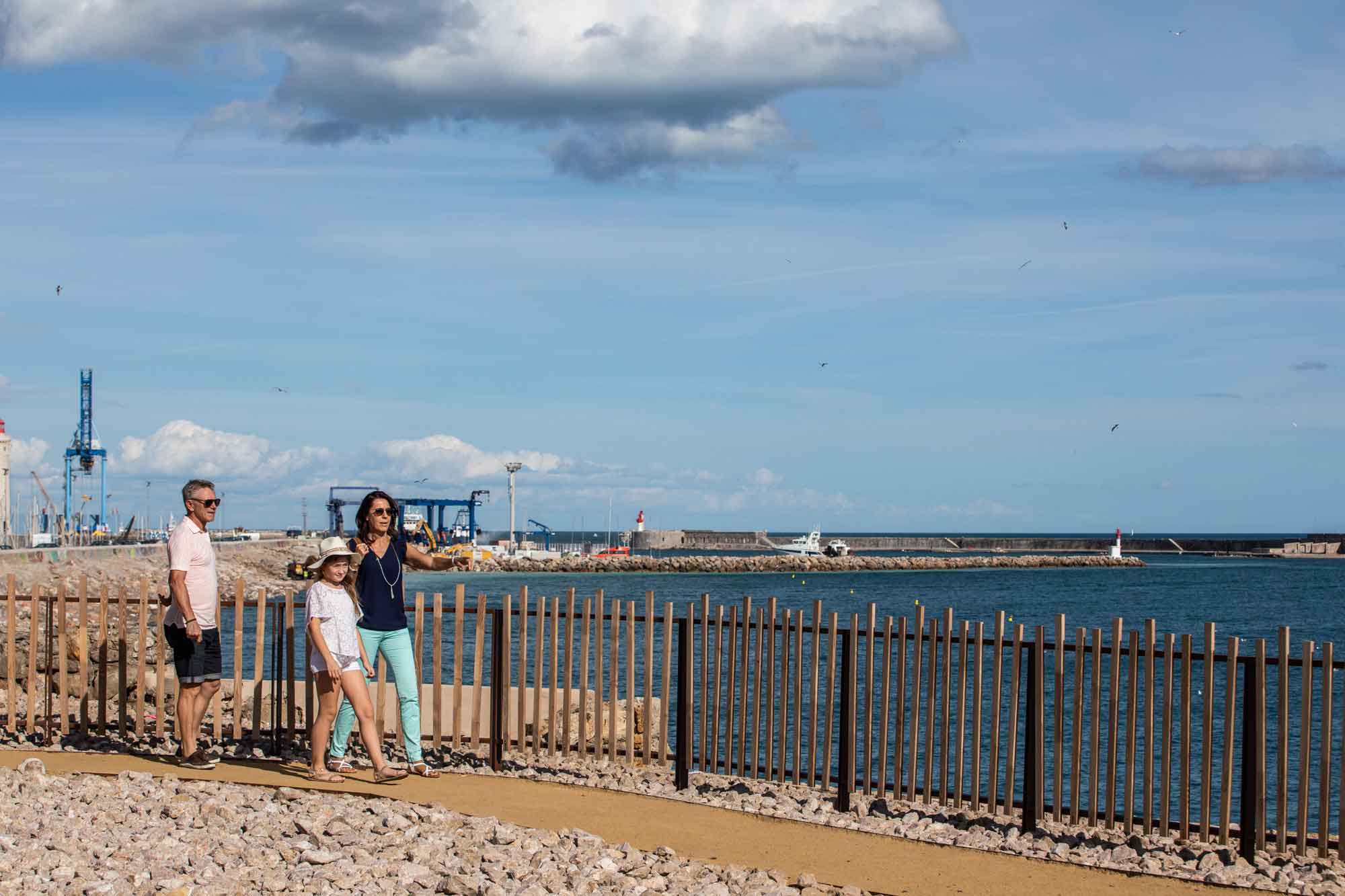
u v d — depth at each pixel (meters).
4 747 11.10
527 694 12.83
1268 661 8.51
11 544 70.00
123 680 11.38
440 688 11.19
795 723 10.04
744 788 10.77
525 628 11.11
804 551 148.88
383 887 7.13
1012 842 8.80
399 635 10.12
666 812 9.31
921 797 10.41
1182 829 8.81
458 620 11.17
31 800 8.70
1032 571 129.25
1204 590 92.88
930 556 170.75
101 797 8.94
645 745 11.14
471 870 7.49
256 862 7.44
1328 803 8.41
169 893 6.73
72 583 50.44
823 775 10.02
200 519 10.16
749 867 7.96
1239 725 18.19
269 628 38.72
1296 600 79.81
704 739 10.45
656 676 22.44
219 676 10.38
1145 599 81.62
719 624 10.35
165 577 60.50
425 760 11.05
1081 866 8.12
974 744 9.53
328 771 9.89
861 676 21.75
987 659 23.95
